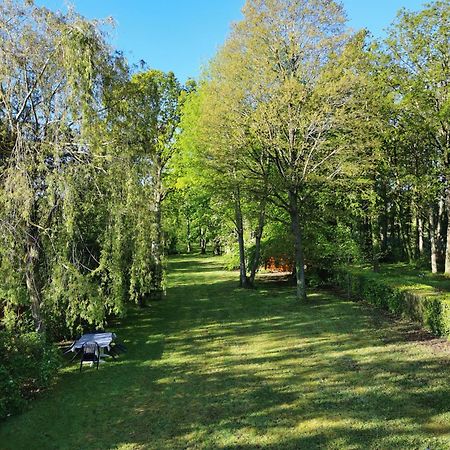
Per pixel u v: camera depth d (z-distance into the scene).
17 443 5.72
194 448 5.40
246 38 14.14
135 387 7.64
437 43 17.08
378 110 14.97
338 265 18.06
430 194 18.45
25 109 8.61
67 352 9.37
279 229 20.27
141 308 15.50
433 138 18.48
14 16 8.29
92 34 8.41
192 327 12.33
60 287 8.10
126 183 8.66
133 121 9.53
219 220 23.44
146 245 9.66
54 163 8.10
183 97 18.00
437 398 6.41
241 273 19.73
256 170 16.45
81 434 5.93
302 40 13.69
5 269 7.84
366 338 10.03
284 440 5.48
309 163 14.27
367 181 14.70
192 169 17.58
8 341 7.42
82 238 8.62
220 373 8.21
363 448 5.18
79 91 8.05
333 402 6.54
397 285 12.55
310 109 13.55
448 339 9.22
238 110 14.43
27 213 7.68
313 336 10.56
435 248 20.88
